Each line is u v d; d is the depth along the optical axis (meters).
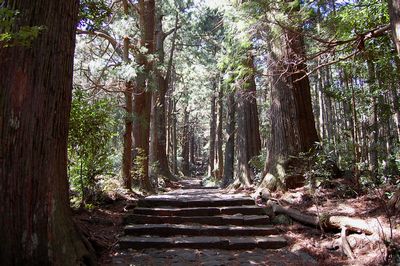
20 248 3.56
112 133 7.29
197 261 5.11
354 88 10.76
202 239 5.95
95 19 6.41
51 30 3.83
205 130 45.91
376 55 7.53
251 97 12.45
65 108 4.05
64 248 3.85
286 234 6.29
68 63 4.07
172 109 31.67
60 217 3.94
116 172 10.75
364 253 4.86
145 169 11.12
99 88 9.86
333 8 8.25
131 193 9.06
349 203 6.62
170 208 7.42
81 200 7.03
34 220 3.65
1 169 3.56
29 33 2.76
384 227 5.04
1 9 2.65
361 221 5.31
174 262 5.05
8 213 3.56
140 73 9.91
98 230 6.17
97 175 7.59
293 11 6.27
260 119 21.80
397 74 7.93
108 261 5.03
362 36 5.55
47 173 3.79
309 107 9.02
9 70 3.61
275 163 8.69
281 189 8.32
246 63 7.51
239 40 7.35
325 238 5.78
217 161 25.30
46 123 3.79
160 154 19.83
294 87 8.86
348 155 8.30
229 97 15.88
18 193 3.59
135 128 11.16
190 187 17.78
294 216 6.58
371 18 7.60
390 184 7.01
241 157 12.57
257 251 5.63
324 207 6.70
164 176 18.70
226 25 8.00
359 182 7.30
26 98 3.65
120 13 10.78
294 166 8.48
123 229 6.45
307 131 8.83
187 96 26.58
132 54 10.55
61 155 4.05
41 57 3.75
